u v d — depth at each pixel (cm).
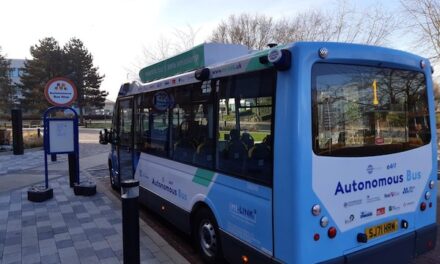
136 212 363
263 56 322
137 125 666
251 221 345
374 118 341
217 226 408
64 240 505
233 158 376
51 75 5659
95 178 1037
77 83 5766
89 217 613
